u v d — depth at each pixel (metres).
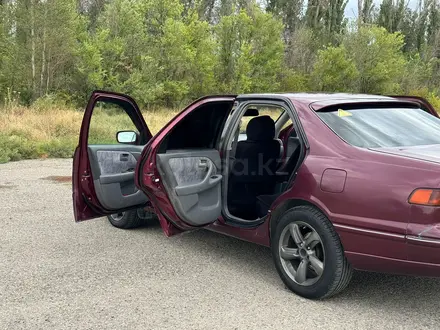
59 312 3.54
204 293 3.89
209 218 4.39
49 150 12.45
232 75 34.91
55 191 7.95
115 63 28.11
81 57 26.72
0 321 3.40
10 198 7.39
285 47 44.12
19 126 14.38
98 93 4.93
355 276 4.29
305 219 3.69
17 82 24.47
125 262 4.61
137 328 3.30
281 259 3.93
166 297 3.81
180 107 30.42
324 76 40.97
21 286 4.01
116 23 28.73
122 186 5.29
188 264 4.57
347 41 42.56
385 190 3.26
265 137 4.89
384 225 3.24
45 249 4.98
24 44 24.52
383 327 3.33
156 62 29.20
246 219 4.73
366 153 3.48
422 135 3.91
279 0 53.91
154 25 30.89
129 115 5.77
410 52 58.47
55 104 20.58
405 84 46.62
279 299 3.78
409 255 3.16
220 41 34.84
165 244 5.19
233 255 4.84
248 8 38.31
